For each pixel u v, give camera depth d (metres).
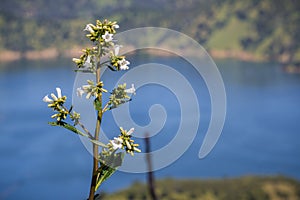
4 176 150.38
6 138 192.38
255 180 137.62
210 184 131.12
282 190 129.00
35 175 152.12
